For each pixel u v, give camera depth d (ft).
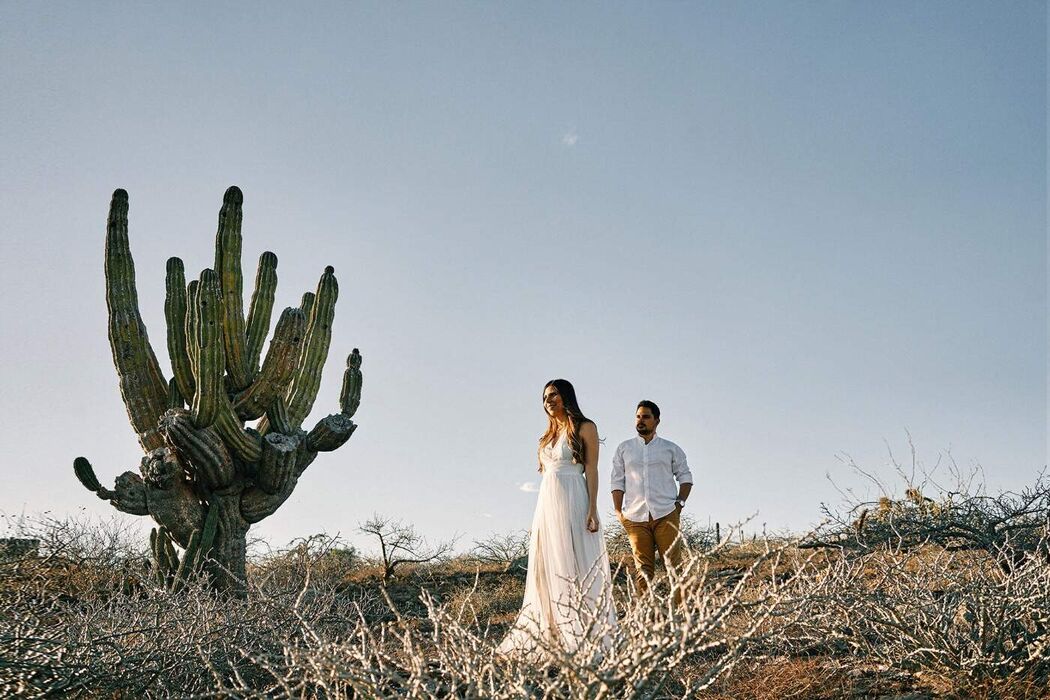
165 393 29.73
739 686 12.87
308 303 33.73
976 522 20.39
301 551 27.32
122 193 29.84
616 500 20.81
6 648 11.53
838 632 14.14
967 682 12.52
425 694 9.25
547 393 18.31
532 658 10.34
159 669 12.65
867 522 21.27
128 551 29.17
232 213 30.17
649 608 8.97
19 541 26.76
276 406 30.48
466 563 35.81
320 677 9.55
